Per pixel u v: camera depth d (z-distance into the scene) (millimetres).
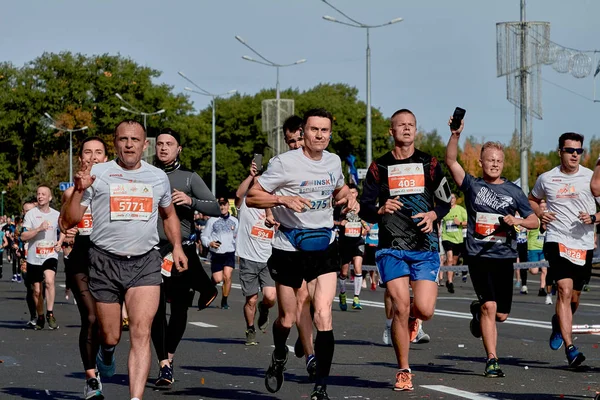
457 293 28953
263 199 9555
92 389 9875
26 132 107312
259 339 16266
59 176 105062
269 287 15234
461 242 29656
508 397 10047
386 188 10852
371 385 10945
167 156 11680
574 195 12844
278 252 9977
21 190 105000
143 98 108312
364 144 121000
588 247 12844
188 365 12906
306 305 10320
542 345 14891
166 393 10531
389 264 10672
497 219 11781
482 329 11711
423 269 10711
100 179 9148
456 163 12008
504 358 13375
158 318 11016
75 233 10391
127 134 9195
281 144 54719
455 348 14633
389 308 14266
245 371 12336
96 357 10039
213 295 11430
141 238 9133
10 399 10219
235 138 121562
